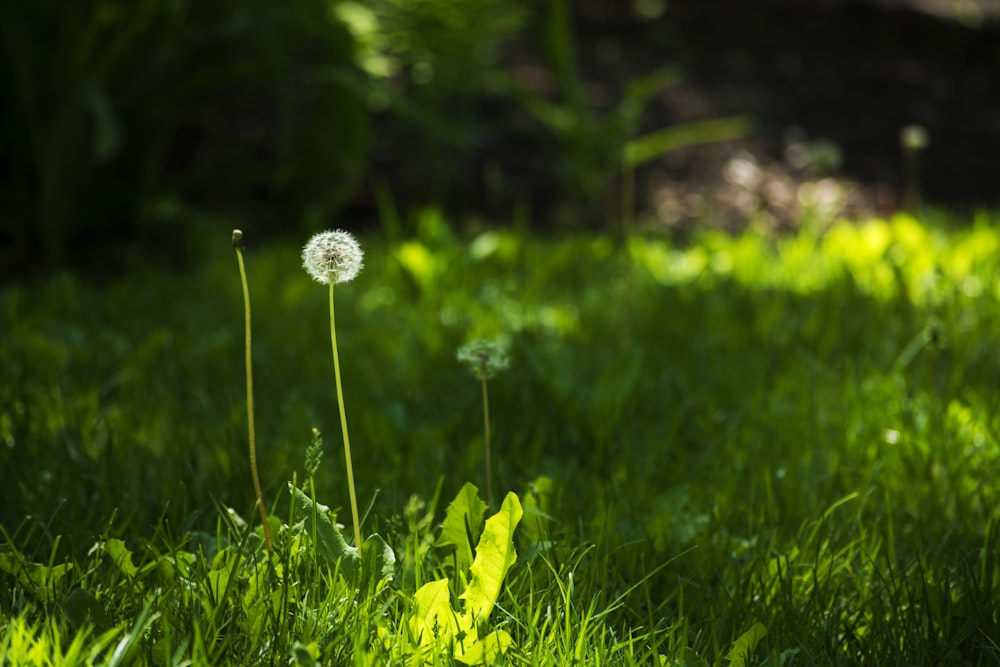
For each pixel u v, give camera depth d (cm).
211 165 595
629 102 628
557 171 667
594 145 621
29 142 518
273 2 509
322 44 564
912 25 939
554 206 633
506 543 184
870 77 846
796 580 212
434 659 174
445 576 204
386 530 223
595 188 627
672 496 231
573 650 181
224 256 519
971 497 249
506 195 640
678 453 275
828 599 204
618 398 297
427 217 499
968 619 190
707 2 931
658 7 908
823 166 580
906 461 267
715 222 619
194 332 389
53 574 194
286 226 588
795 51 879
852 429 294
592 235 587
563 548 211
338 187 595
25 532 226
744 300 432
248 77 551
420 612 183
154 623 180
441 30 575
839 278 464
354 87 528
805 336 387
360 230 589
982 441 290
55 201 514
